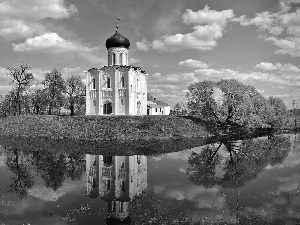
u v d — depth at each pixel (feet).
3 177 105.70
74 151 161.58
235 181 93.76
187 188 86.07
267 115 289.53
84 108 344.08
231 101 253.24
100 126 231.91
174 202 72.84
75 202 75.31
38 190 87.92
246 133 264.72
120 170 113.70
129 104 264.52
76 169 116.78
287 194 78.18
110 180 98.43
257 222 59.26
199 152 156.35
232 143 193.77
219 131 247.09
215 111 260.83
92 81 280.31
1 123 262.47
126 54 287.07
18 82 314.96
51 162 131.95
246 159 134.72
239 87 262.06
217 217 62.23
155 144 187.11
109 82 274.36
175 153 153.38
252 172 107.24
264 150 162.61
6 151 162.61
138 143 191.21
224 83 260.83
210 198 75.66
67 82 330.54
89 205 72.64
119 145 183.52
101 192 84.17
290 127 333.42
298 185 87.56
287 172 106.63
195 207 68.80
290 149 165.99
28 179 102.47
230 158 137.69
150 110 399.85
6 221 63.05
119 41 280.72
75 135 218.79
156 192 82.33
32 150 165.58
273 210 66.03
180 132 226.99
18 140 209.67
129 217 63.57
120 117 245.86
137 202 73.61
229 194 79.00
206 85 274.98
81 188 89.04
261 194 78.48
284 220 60.08
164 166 120.16
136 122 236.43
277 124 308.19
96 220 62.64
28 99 355.77
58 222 62.03
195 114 275.39
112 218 63.57
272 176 100.22
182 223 59.31
